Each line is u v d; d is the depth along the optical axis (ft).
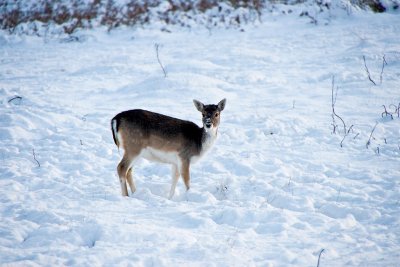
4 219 51.08
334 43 164.55
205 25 205.98
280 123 92.12
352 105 103.76
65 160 76.43
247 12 211.20
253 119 95.61
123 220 52.29
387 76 121.70
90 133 88.12
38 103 105.60
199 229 51.29
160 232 48.47
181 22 207.92
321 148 81.41
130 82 127.95
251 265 42.11
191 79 119.14
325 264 42.91
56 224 49.75
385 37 163.02
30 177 67.00
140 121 64.49
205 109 66.85
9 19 212.02
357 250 46.14
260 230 51.96
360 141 83.76
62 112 100.32
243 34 192.65
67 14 212.02
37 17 212.43
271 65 141.59
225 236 49.16
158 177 71.87
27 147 81.41
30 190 63.41
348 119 94.73
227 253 44.39
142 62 151.53
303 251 45.21
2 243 45.55
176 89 114.73
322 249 45.39
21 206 55.72
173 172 65.77
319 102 106.83
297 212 56.90
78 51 175.73
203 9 214.28
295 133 88.74
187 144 65.31
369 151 79.51
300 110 101.19
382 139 84.48
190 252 44.50
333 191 63.87
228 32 197.88
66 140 85.10
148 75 134.21
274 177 69.05
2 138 85.15
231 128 91.15
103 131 89.76
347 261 43.34
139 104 106.42
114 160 77.61
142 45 181.98
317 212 58.44
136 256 42.83
